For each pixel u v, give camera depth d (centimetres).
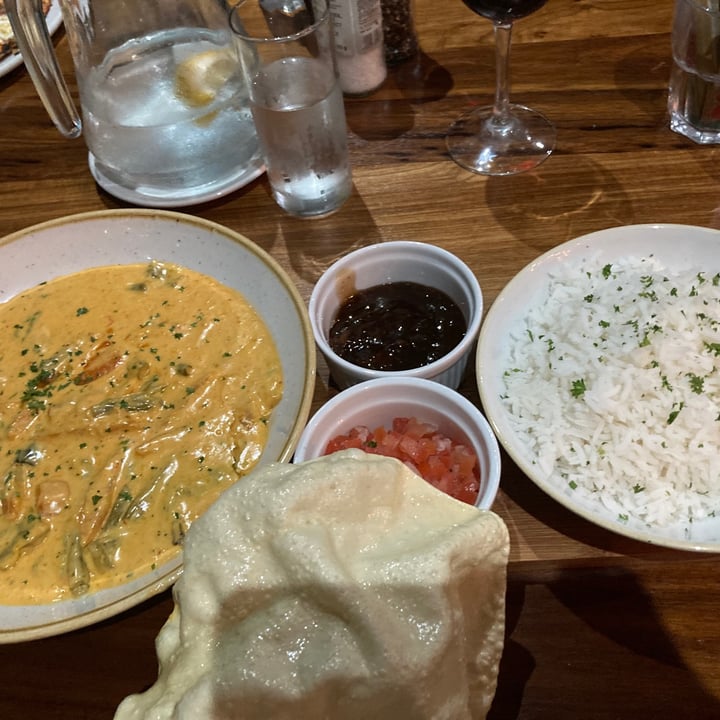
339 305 42
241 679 21
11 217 53
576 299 40
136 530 35
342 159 49
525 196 49
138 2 52
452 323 40
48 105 51
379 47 56
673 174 49
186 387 41
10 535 36
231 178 52
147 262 47
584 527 35
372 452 34
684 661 33
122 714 22
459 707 23
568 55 58
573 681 33
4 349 44
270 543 22
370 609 21
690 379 36
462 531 22
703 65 47
